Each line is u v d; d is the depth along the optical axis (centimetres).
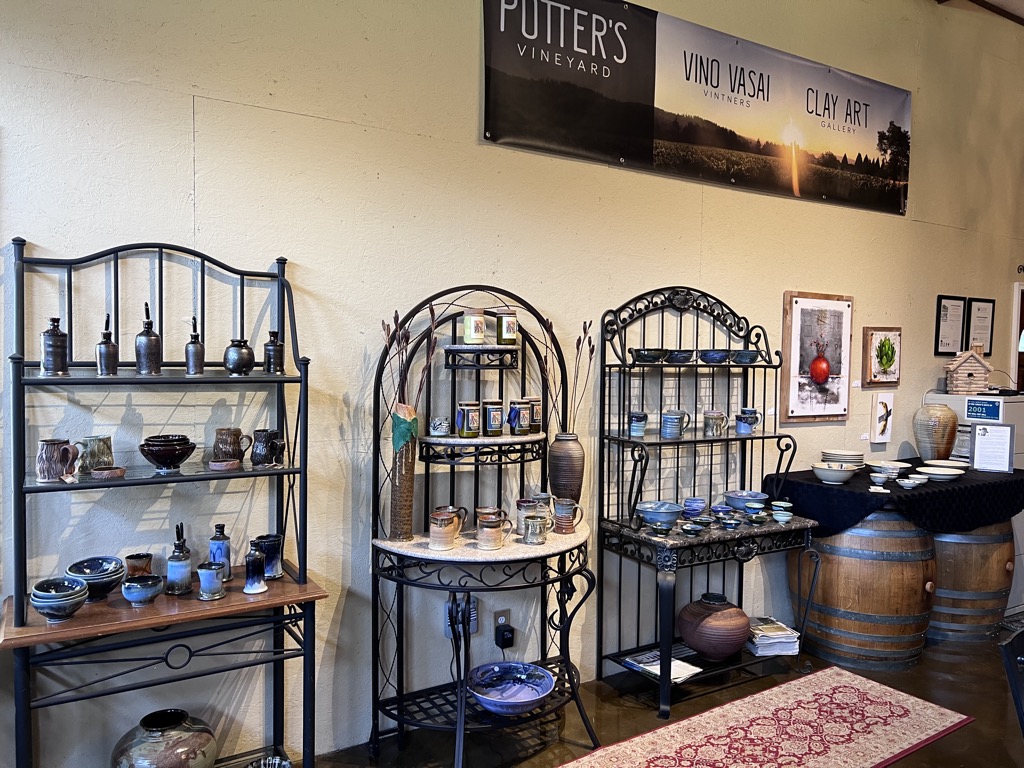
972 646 353
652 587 327
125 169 212
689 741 254
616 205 307
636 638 322
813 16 367
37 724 204
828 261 380
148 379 190
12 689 199
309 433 243
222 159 226
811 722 269
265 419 237
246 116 229
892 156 404
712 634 293
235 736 234
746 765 238
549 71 287
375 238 253
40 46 199
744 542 303
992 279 462
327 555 247
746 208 348
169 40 216
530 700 235
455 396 267
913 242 418
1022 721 158
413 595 265
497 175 277
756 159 348
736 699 290
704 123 330
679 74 322
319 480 245
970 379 423
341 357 248
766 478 352
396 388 259
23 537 179
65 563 207
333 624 249
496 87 275
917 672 319
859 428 398
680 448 334
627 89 307
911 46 409
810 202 372
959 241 442
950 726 267
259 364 233
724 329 344
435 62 262
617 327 308
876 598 316
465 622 229
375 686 247
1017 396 408
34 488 179
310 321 242
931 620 361
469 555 229
